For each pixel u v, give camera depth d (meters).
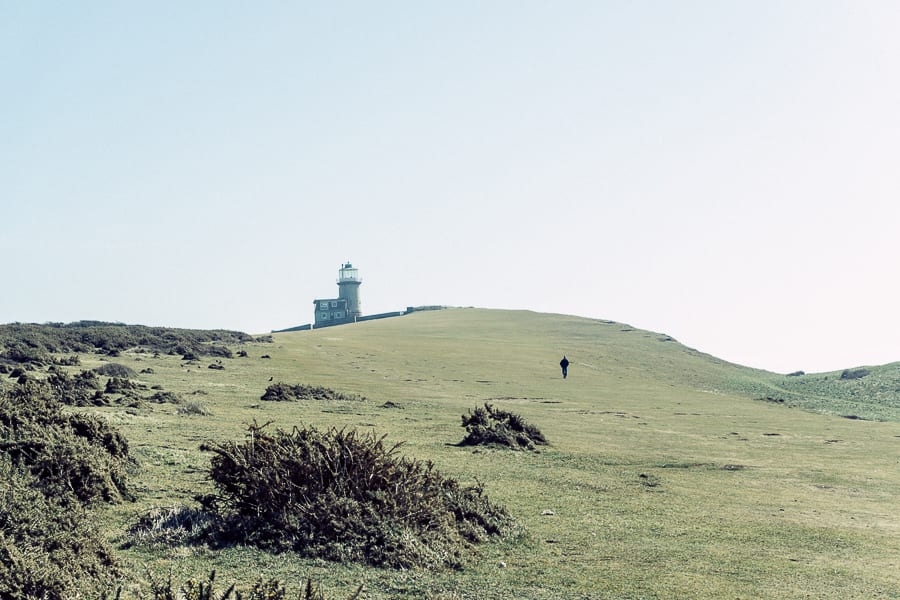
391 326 140.25
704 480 26.55
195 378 53.84
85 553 11.34
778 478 28.16
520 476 24.42
